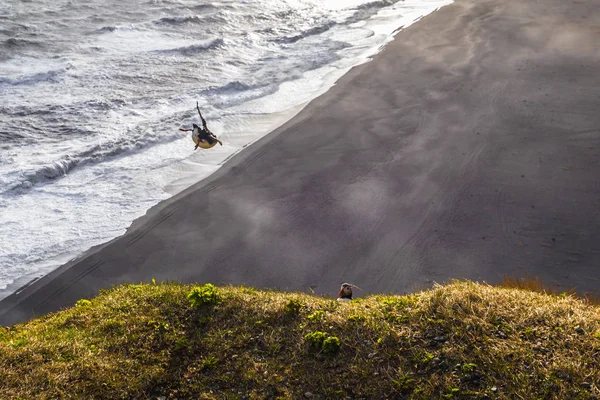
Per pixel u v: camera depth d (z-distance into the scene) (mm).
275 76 36750
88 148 27891
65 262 20250
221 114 31672
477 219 20812
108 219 22672
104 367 10055
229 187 24344
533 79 31984
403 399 9172
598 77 31516
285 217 21922
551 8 44156
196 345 10688
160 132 29625
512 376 9086
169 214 22688
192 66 38969
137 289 13148
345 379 9617
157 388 9781
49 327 11867
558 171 23281
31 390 9453
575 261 18281
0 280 19453
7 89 34688
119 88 35219
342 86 33625
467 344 9859
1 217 22875
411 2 52156
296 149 27047
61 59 39250
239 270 19250
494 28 40844
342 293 13195
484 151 25281
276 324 11086
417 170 24359
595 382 8758
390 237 20250
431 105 30281
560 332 9914
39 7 50562
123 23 47219
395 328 10477
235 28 46906
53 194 24594
